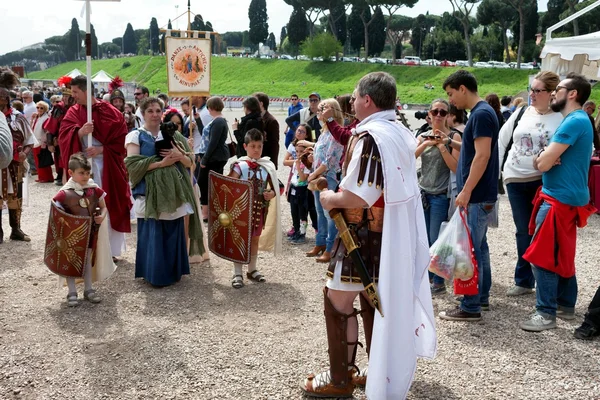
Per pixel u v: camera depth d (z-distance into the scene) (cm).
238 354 404
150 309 496
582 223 450
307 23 8519
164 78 8856
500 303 518
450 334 445
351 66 6994
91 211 502
